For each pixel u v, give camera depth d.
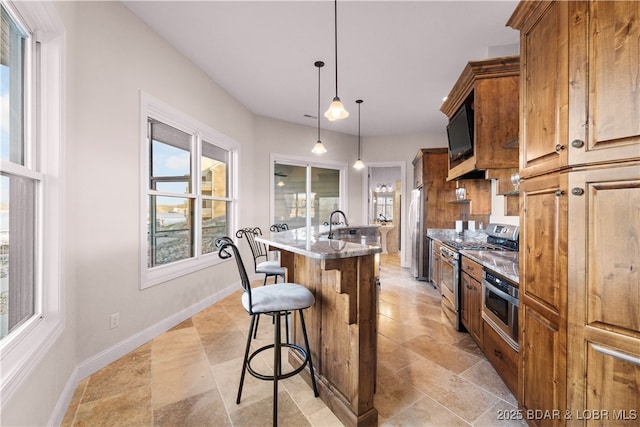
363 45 2.71
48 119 1.50
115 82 2.14
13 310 1.25
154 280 2.52
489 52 2.72
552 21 1.23
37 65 1.46
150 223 2.66
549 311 1.25
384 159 5.92
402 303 3.53
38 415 1.29
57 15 1.47
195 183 3.21
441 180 4.55
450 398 1.73
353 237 4.81
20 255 1.31
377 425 1.50
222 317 3.01
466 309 2.53
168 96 2.70
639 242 0.95
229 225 4.05
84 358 1.91
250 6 2.19
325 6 2.19
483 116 2.49
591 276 1.05
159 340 2.47
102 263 2.04
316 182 5.61
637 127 0.94
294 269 2.05
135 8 2.23
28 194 1.38
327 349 1.70
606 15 1.00
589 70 1.05
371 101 4.11
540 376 1.33
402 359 2.18
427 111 4.52
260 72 3.26
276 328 1.53
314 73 3.28
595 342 1.04
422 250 4.63
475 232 3.80
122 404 1.66
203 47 2.77
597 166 1.03
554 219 1.21
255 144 4.66
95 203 1.98
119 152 2.17
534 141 1.38
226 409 1.62
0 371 1.03
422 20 2.33
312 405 1.66
